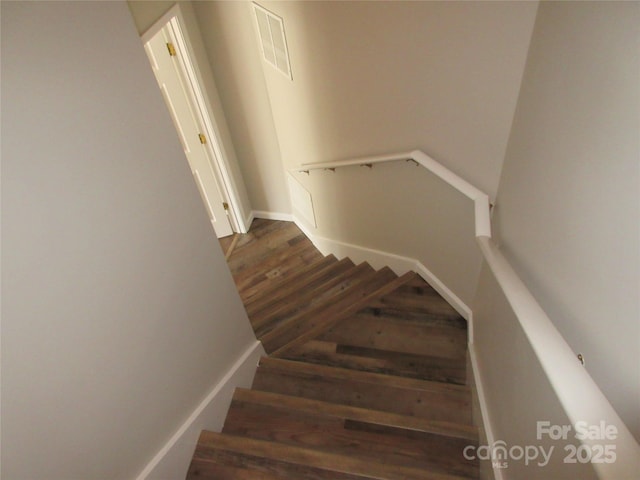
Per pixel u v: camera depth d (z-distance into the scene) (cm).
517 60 125
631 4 62
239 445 145
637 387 62
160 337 124
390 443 148
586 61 79
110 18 95
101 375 102
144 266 114
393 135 209
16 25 75
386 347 201
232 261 392
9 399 79
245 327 184
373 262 303
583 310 81
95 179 95
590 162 77
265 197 436
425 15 154
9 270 76
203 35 325
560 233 92
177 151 124
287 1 233
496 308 138
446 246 206
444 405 164
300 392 179
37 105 80
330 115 257
